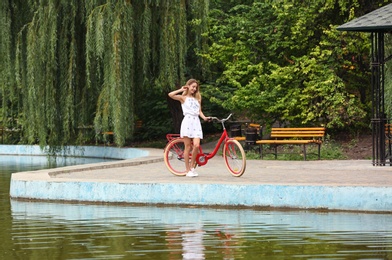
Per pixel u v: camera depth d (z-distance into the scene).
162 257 11.56
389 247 12.08
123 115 31.45
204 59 36.56
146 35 33.69
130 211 16.95
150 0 33.75
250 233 13.62
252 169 24.05
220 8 45.22
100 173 22.80
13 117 46.00
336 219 15.30
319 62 34.75
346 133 35.47
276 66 34.28
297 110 34.88
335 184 16.77
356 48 34.38
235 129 34.88
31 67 33.28
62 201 18.97
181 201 17.72
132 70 32.88
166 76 34.06
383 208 16.16
